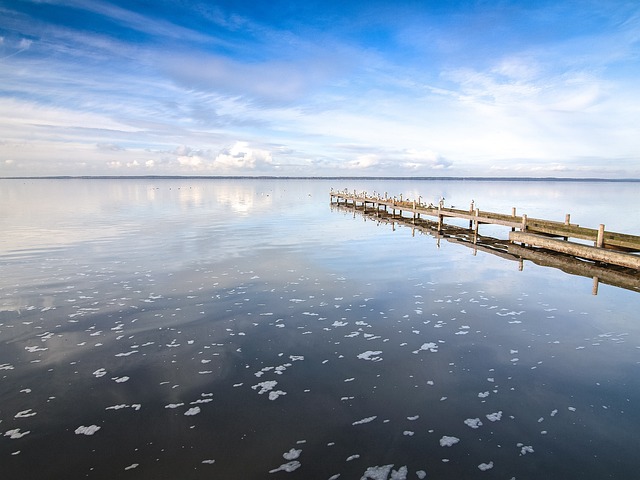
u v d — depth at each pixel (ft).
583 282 48.98
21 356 28.02
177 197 242.58
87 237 80.79
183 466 17.48
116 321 34.71
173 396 23.11
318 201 213.66
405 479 16.72
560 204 194.49
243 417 21.09
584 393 23.32
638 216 133.80
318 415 21.29
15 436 19.49
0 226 97.91
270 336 31.76
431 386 24.22
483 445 18.84
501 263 59.72
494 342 30.71
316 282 47.65
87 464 17.61
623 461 17.66
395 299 41.42
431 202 204.03
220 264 56.80
